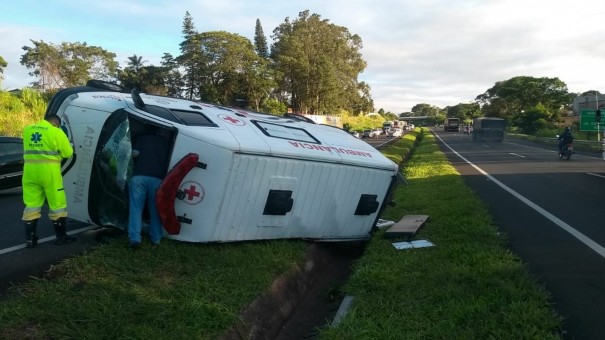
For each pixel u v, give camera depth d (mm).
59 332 3689
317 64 81062
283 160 5801
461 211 8711
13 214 8781
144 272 4871
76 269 4844
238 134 5711
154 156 5496
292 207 6141
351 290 5176
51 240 6531
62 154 5965
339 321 4410
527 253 6344
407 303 4633
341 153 6629
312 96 83188
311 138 6719
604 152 16891
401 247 6578
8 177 10859
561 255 6242
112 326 3803
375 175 7055
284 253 5914
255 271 5180
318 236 6719
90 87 6590
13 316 3910
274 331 4703
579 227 7871
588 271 5598
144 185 5438
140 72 62438
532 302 4480
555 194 11586
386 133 76750
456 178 14094
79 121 6039
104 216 6066
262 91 64938
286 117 8234
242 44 63594
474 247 6289
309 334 4840
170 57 62969
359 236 7316
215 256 5406
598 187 12922
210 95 61375
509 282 4965
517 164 20844
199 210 5492
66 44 63312
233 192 5520
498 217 8688
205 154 5387
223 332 3990
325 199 6496
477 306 4371
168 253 5340
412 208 9539
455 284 4973
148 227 5770
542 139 44562
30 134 5910
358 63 93750
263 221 5930
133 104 5840
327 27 86000
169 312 4090
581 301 4707
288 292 5375
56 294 4324
